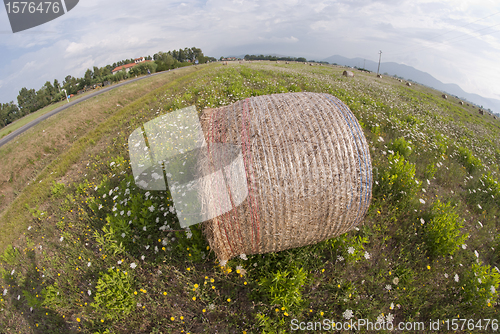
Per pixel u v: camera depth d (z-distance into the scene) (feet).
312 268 11.93
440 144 24.64
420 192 17.99
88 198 17.97
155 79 84.07
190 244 12.87
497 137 43.57
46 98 142.41
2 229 21.30
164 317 10.81
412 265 12.48
